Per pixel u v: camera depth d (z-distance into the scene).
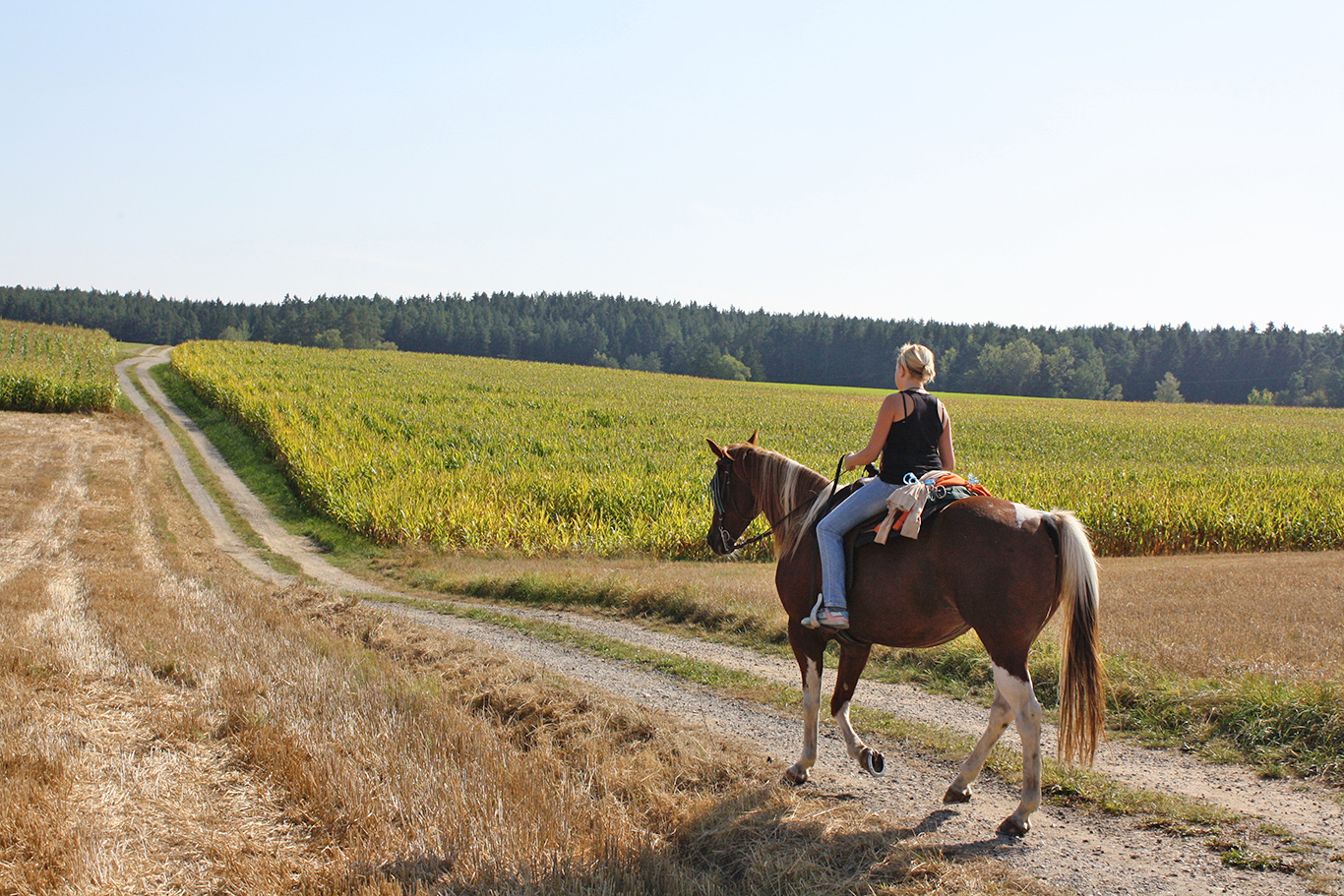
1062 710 4.51
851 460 5.28
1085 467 31.50
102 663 7.50
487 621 12.15
